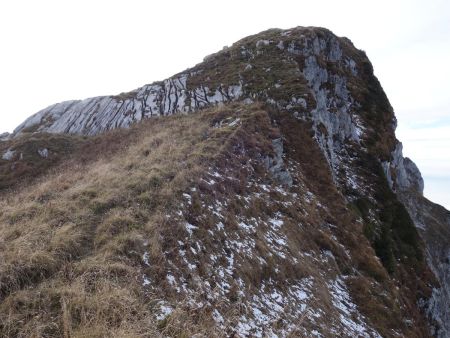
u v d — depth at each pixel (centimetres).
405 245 2803
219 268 1214
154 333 786
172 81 3994
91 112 4066
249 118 2398
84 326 743
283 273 1455
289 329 1177
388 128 4028
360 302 1703
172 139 2156
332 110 3359
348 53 4531
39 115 4662
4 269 865
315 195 2278
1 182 2812
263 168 2084
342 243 2056
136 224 1177
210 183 1620
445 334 2538
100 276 910
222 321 991
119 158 2081
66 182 1697
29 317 774
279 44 3706
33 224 1127
